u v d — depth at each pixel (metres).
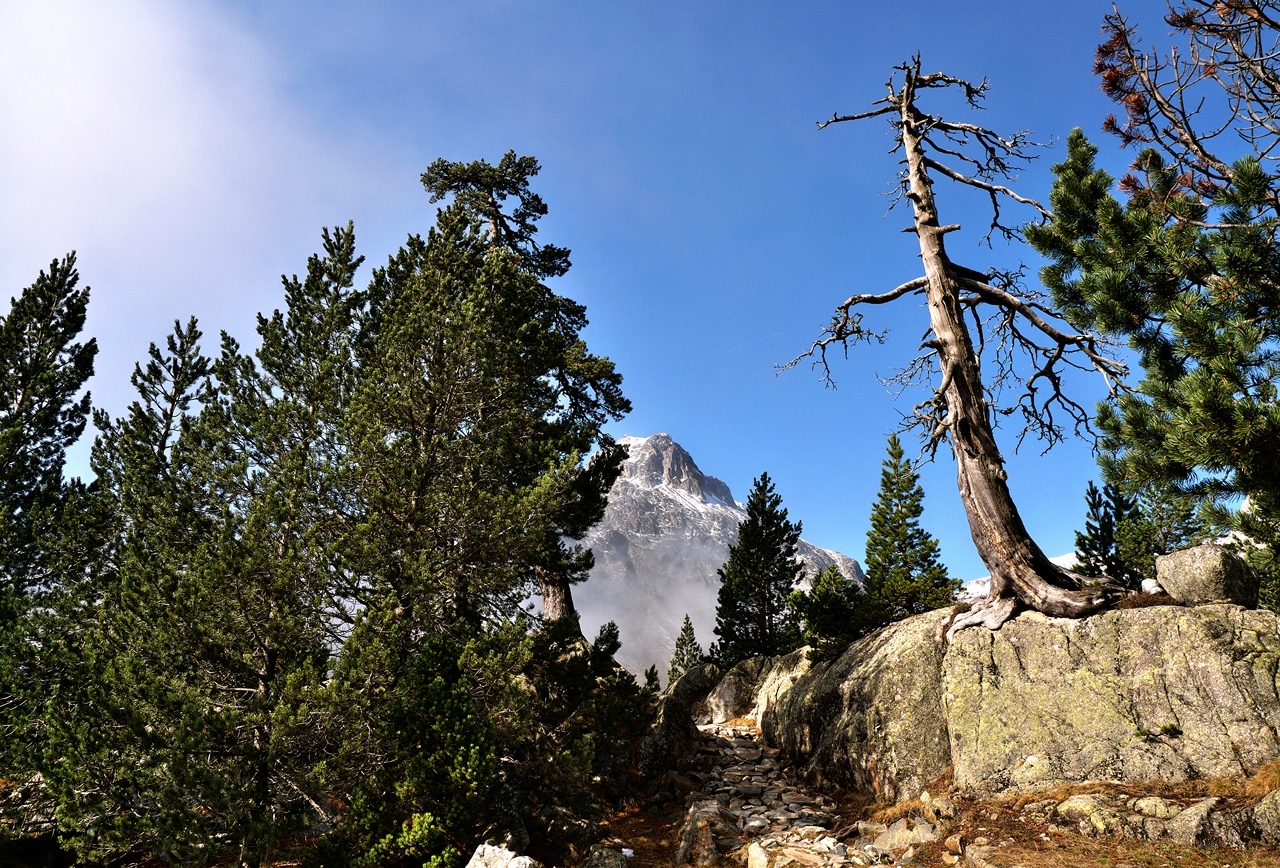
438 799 11.95
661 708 19.95
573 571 18.89
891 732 15.36
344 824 11.83
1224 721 11.73
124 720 10.95
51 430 22.22
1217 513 12.38
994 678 14.66
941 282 19.20
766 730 20.75
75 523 17.80
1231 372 11.21
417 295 17.64
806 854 12.34
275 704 12.44
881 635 18.47
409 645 13.79
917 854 11.78
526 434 18.42
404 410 16.23
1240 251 11.70
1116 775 12.02
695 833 14.09
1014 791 12.66
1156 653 13.14
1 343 21.97
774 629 29.22
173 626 12.30
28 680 13.31
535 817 13.91
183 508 15.77
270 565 13.03
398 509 14.93
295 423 16.28
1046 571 16.05
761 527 29.92
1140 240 13.27
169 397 19.38
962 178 20.27
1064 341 18.38
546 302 26.12
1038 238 16.23
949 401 18.06
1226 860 9.41
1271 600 19.95
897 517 24.67
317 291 18.23
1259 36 12.16
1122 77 13.75
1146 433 12.74
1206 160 13.35
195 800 10.72
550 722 15.48
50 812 13.03
